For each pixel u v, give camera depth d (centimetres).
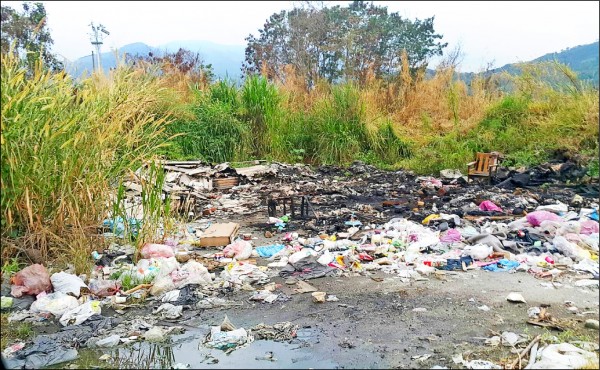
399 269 663
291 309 551
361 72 2208
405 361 434
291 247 764
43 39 1355
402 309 543
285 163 1611
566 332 468
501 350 449
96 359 454
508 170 1322
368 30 2770
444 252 719
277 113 1717
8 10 1323
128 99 809
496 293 579
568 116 1496
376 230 831
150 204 734
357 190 1247
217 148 1584
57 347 473
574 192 1136
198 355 455
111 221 793
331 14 2820
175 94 1659
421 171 1488
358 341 473
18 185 637
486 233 746
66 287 580
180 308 546
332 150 1686
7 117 644
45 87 732
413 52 2781
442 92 1988
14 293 575
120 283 614
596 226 775
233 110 1720
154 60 2028
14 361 450
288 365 432
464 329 492
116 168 745
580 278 618
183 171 1273
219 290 608
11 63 694
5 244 630
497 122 1644
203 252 756
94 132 714
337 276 648
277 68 2353
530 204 1023
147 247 694
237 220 963
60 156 674
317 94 1941
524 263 666
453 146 1577
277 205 1062
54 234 653
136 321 524
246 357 449
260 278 640
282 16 2892
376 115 1830
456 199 1059
